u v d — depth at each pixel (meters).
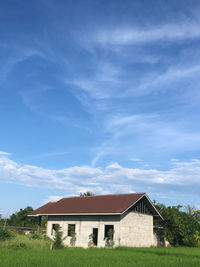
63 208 34.97
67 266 14.12
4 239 23.61
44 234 35.84
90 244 30.56
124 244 29.36
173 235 37.72
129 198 32.75
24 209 70.94
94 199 35.81
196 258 19.62
